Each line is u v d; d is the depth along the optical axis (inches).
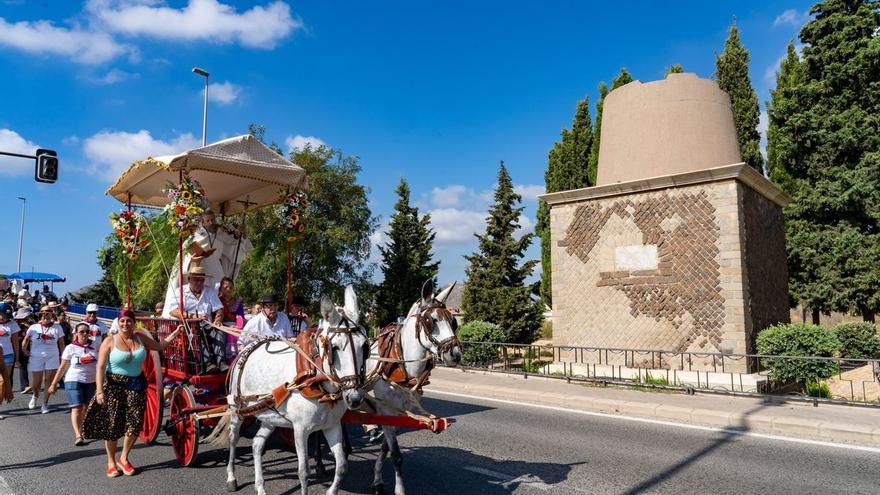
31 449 345.4
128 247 394.6
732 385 495.2
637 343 626.5
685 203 603.5
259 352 262.8
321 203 1150.3
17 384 611.2
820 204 900.0
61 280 1619.1
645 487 266.8
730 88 1058.1
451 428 394.3
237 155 349.7
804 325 518.3
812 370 479.8
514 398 520.4
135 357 292.5
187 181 334.6
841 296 875.4
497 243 981.8
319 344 228.2
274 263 1041.5
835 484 269.7
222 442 280.1
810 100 940.6
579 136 1155.3
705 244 588.1
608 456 320.5
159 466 307.3
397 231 1229.7
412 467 301.0
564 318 690.2
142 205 458.9
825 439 357.4
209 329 322.7
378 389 276.7
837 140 896.9
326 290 1133.1
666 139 646.5
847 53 893.2
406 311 1201.4
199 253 391.9
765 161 1104.2
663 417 430.3
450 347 266.2
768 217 659.4
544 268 1222.3
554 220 710.5
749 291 579.5
